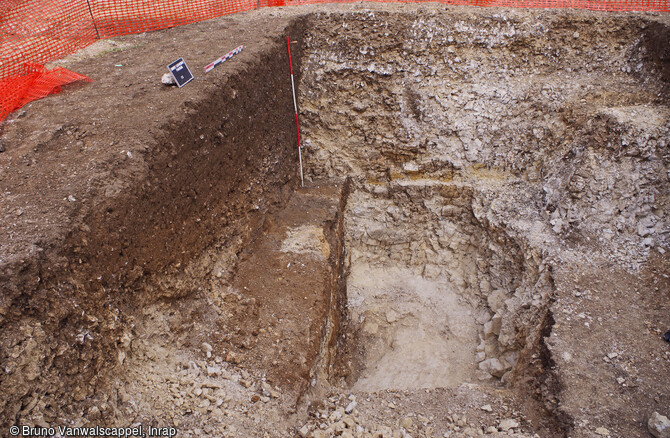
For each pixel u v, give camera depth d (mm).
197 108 3693
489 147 5707
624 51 5551
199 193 3805
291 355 3783
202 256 3965
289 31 5523
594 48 5621
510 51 5785
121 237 2977
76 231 2682
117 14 5965
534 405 3545
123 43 5363
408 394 3883
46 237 2549
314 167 6184
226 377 3508
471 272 5781
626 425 3158
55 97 3918
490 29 5766
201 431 3029
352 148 6117
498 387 4188
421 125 5875
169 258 3512
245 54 4656
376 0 6539
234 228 4414
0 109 3646
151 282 3371
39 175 3006
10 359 2252
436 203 5949
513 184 5555
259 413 3318
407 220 6109
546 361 3682
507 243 5148
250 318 4023
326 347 4348
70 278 2598
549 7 6160
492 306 5211
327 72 5949
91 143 3279
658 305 3973
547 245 4680
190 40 5301
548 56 5707
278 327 3992
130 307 3170
